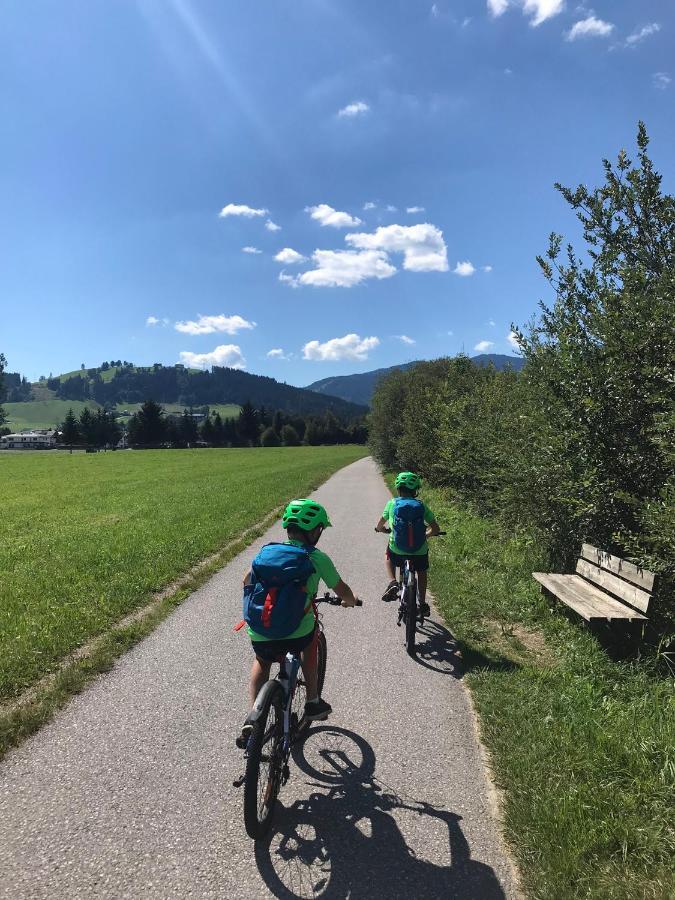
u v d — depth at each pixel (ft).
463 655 17.56
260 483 82.53
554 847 9.00
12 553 32.83
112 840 9.42
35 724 13.24
